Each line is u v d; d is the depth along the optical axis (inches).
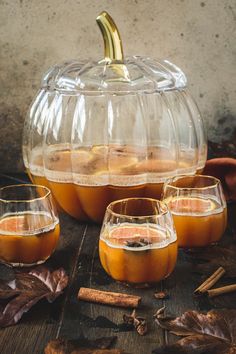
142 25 50.3
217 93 51.5
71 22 50.6
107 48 39.9
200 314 27.4
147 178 38.2
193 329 26.9
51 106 39.2
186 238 34.8
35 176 40.6
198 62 50.9
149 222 30.7
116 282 32.0
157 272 30.8
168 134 38.4
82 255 35.3
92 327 27.7
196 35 50.3
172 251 31.1
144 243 30.3
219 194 35.0
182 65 51.1
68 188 38.6
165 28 50.3
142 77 39.2
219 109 51.9
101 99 38.3
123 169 37.2
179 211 34.6
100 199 38.0
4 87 52.2
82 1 50.0
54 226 33.4
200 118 41.4
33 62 51.5
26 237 32.4
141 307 29.4
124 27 50.4
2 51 51.3
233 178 43.6
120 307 29.3
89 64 40.0
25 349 26.0
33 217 32.5
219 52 50.6
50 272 31.3
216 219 34.7
